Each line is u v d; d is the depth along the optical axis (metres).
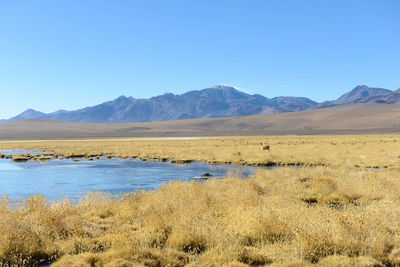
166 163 36.81
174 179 24.03
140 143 86.12
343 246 7.68
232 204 12.23
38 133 199.38
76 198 16.88
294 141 83.56
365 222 9.09
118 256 7.29
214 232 8.59
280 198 14.45
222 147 58.12
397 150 42.97
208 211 11.18
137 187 20.78
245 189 15.58
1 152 60.91
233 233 8.89
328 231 8.21
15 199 16.44
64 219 9.93
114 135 186.75
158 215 10.12
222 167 31.58
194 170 29.61
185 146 66.62
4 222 8.53
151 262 7.05
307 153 39.97
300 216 9.88
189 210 10.72
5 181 23.55
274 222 9.21
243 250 7.59
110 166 34.03
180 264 7.12
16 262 7.04
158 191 16.33
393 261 7.12
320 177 18.98
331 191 16.33
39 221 9.51
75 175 26.80
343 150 44.16
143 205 12.38
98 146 74.56
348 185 16.78
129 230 9.55
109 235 8.88
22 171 29.77
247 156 39.28
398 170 26.12
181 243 8.22
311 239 7.71
